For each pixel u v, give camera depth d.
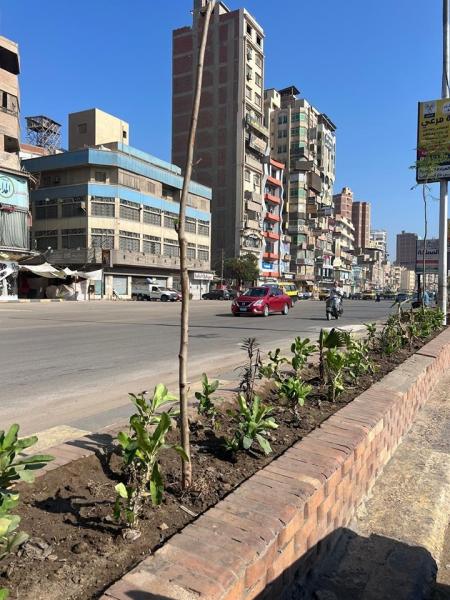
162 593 1.81
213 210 76.00
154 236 57.75
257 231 78.56
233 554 2.07
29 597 1.84
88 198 51.09
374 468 4.11
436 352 8.52
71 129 66.56
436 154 15.16
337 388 4.95
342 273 125.81
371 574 2.89
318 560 2.83
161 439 2.56
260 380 5.45
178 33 77.75
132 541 2.23
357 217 182.25
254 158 77.94
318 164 100.56
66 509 2.50
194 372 8.19
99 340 12.96
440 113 15.05
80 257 51.22
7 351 10.75
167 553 2.06
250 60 75.44
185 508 2.56
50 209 53.56
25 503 2.51
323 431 3.76
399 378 6.09
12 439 2.36
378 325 17.72
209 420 3.99
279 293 25.77
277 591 2.31
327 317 21.92
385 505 3.80
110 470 2.99
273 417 4.01
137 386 7.02
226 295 62.00
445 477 4.36
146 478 2.47
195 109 2.72
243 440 3.21
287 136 92.00
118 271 53.19
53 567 2.03
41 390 6.75
